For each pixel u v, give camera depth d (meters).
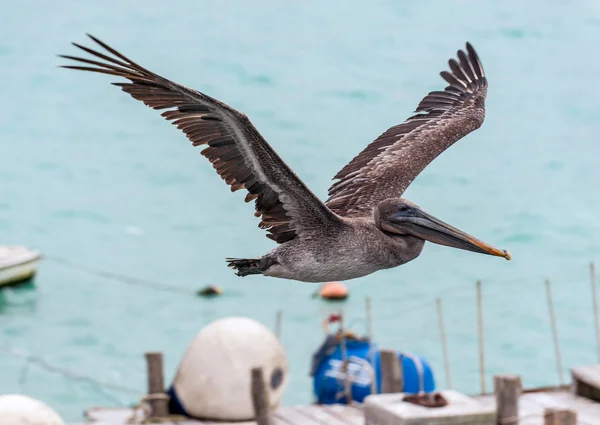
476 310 23.19
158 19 52.94
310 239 8.88
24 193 32.34
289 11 53.38
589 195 31.09
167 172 33.88
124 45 49.19
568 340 21.77
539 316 22.94
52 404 19.16
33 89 43.72
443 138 10.88
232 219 29.98
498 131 37.50
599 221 29.08
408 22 51.66
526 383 20.17
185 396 14.68
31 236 29.33
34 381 19.98
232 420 14.53
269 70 44.69
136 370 20.70
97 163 34.88
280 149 34.75
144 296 24.50
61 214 30.70
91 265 26.83
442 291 24.20
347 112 39.22
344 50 47.53
